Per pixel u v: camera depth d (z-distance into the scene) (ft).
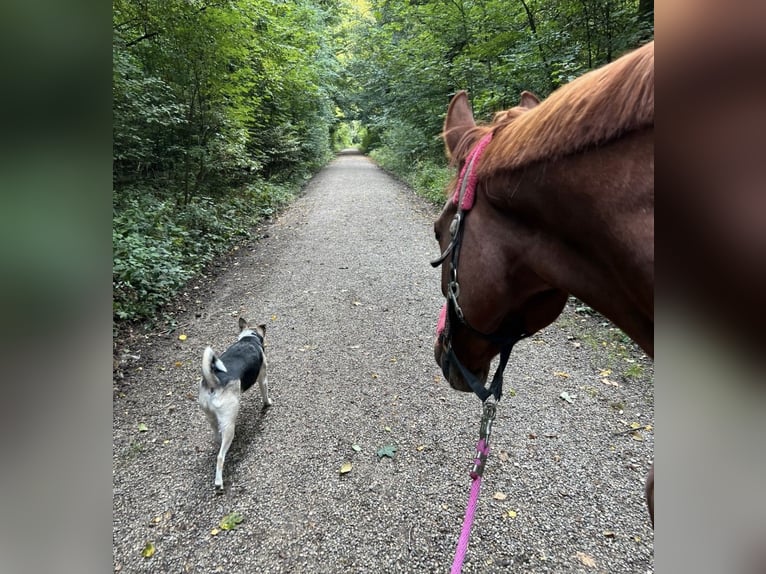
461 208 3.53
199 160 28.84
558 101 2.55
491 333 3.74
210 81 26.40
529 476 8.41
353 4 70.08
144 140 24.31
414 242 26.53
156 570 6.68
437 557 6.82
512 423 10.02
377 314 16.42
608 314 2.53
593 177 2.22
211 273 20.95
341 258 23.41
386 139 70.79
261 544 7.12
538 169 2.59
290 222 32.55
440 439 9.57
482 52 31.22
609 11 20.48
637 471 8.46
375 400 11.10
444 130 4.58
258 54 31.53
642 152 2.02
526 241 2.97
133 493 8.19
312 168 68.28
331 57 59.98
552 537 7.07
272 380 12.15
